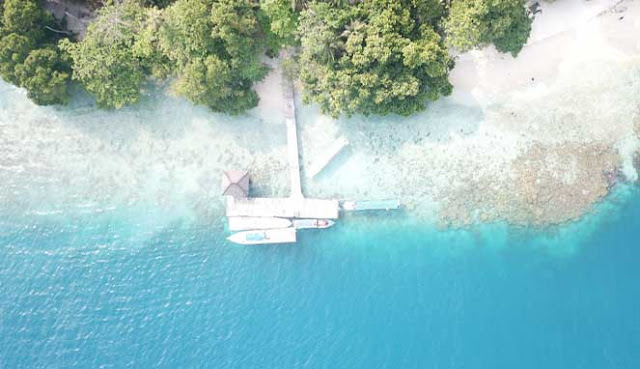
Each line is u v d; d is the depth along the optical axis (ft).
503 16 121.80
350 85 124.47
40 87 126.82
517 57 137.39
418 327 137.80
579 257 138.21
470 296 138.41
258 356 137.59
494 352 136.26
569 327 136.56
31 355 138.00
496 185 138.62
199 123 140.26
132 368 137.49
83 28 137.28
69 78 133.49
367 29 121.19
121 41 125.70
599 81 137.59
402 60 123.95
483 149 138.72
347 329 138.31
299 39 126.11
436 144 139.33
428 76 127.65
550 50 137.69
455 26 123.44
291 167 139.23
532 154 138.21
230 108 133.28
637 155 137.39
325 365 136.77
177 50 123.65
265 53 135.85
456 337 137.08
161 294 140.26
